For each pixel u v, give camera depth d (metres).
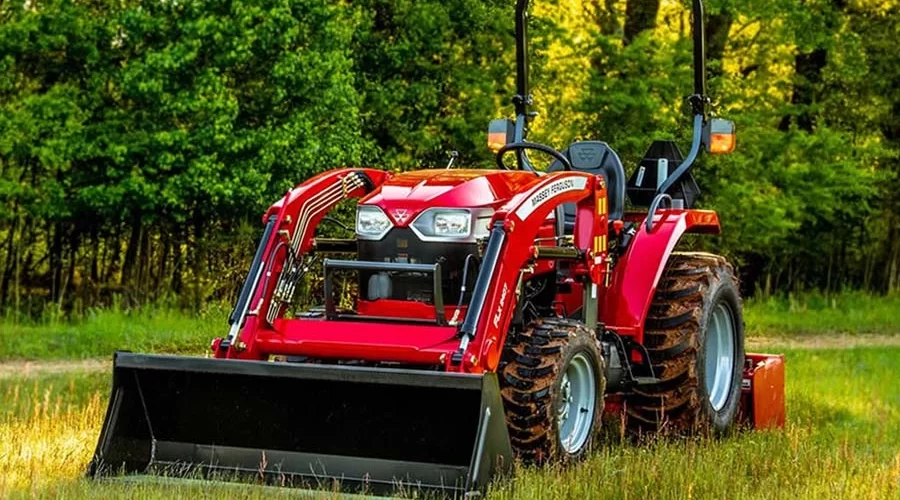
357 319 19.58
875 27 79.50
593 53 66.12
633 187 24.62
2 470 18.94
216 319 49.91
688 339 22.42
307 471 18.53
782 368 25.39
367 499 17.08
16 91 55.81
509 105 65.62
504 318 18.70
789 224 66.44
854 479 19.31
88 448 20.61
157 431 19.20
